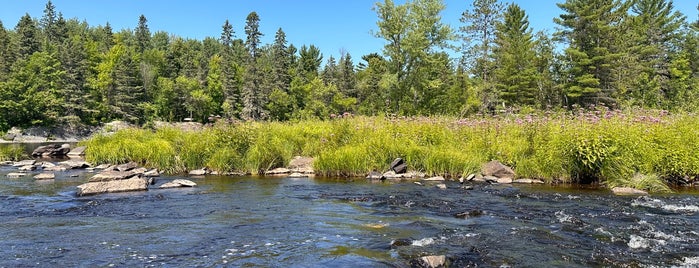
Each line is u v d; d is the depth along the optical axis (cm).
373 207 838
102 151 1706
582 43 4428
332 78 7956
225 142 1504
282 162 1505
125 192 1009
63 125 5831
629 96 4122
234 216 749
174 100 7494
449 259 511
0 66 6272
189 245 569
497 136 1457
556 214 771
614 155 1112
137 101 6931
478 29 5294
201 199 918
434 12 3969
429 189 1065
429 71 4122
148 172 1409
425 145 1476
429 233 636
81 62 6431
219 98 7888
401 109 3909
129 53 9100
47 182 1181
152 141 1698
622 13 4706
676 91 4184
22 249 549
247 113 6919
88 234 622
